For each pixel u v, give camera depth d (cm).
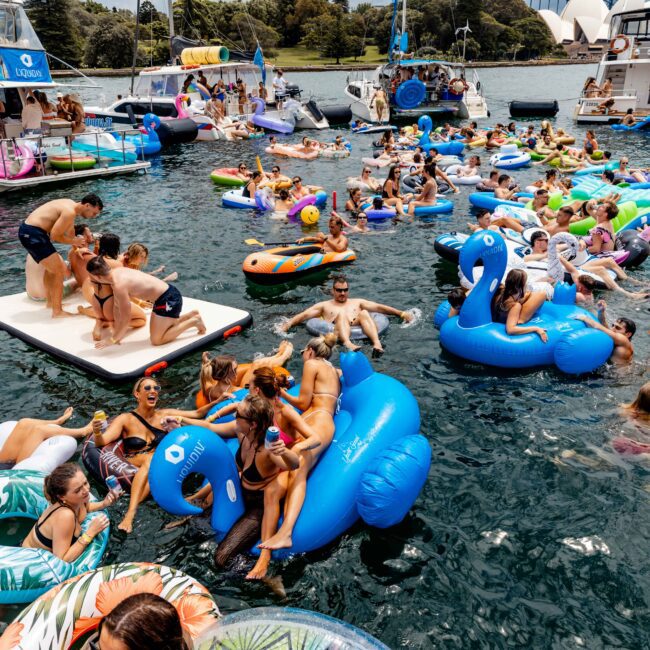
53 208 782
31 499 475
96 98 3447
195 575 420
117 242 780
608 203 1035
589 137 2128
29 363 727
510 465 538
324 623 321
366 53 10712
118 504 489
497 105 4081
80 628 346
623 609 393
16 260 1117
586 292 864
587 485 509
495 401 641
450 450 561
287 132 2823
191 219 1373
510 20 11819
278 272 994
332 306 838
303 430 457
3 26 1878
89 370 703
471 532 461
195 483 516
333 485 449
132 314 788
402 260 1093
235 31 7369
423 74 3484
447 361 732
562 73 8031
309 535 432
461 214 1402
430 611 394
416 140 2438
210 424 539
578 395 649
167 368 719
